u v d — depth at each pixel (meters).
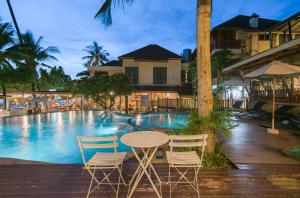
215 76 20.27
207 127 4.60
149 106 21.47
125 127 12.61
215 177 3.94
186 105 20.00
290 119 9.79
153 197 3.26
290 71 6.89
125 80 18.83
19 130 13.21
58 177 3.96
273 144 6.24
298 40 7.50
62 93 23.38
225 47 21.89
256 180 3.80
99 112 22.33
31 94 23.69
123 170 4.31
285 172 4.15
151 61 23.17
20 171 4.24
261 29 21.02
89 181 3.80
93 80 18.58
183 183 3.71
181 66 24.41
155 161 4.83
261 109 13.71
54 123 15.61
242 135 7.55
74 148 9.16
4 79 18.95
